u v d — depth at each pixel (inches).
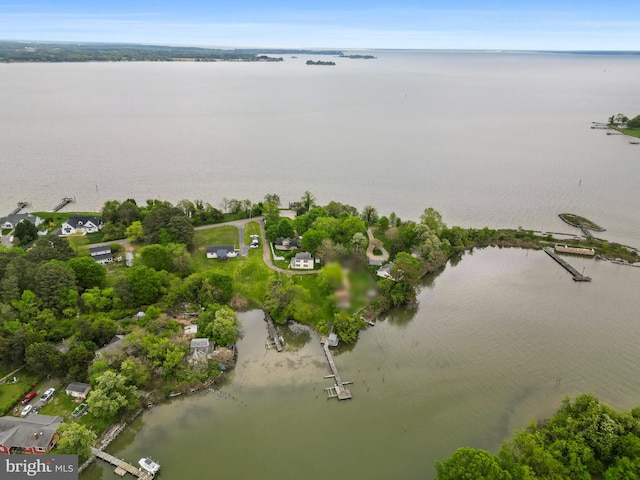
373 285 4507.9
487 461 2268.7
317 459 2704.2
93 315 3767.2
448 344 3799.2
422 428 2938.0
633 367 3521.2
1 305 3454.7
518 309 4325.8
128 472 2581.2
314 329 3976.4
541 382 3351.4
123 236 5388.8
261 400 3147.1
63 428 2625.5
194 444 2785.4
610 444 2561.5
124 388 2947.8
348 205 6584.6
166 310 3951.8
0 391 3058.6
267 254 5132.9
